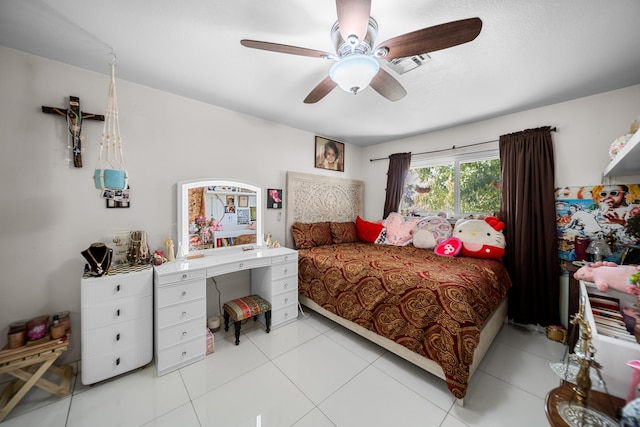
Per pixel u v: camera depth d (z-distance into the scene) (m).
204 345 1.88
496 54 1.56
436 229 2.88
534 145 2.35
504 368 1.78
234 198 2.51
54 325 1.52
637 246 1.79
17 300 1.57
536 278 2.31
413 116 2.65
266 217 2.85
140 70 1.79
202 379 1.64
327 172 3.53
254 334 2.23
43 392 1.50
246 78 1.90
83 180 1.77
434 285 1.64
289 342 2.10
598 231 2.08
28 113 1.59
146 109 2.03
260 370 1.74
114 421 1.30
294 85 2.00
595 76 1.81
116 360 1.59
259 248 2.66
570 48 1.49
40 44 1.50
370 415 1.37
